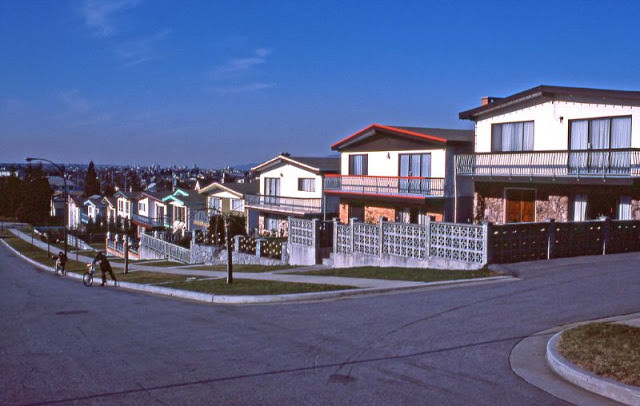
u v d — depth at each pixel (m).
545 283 13.94
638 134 21.56
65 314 14.45
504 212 27.11
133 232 70.62
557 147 24.47
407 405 6.59
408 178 30.25
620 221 18.50
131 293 20.44
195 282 20.44
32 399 7.07
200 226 52.72
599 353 7.76
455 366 8.05
